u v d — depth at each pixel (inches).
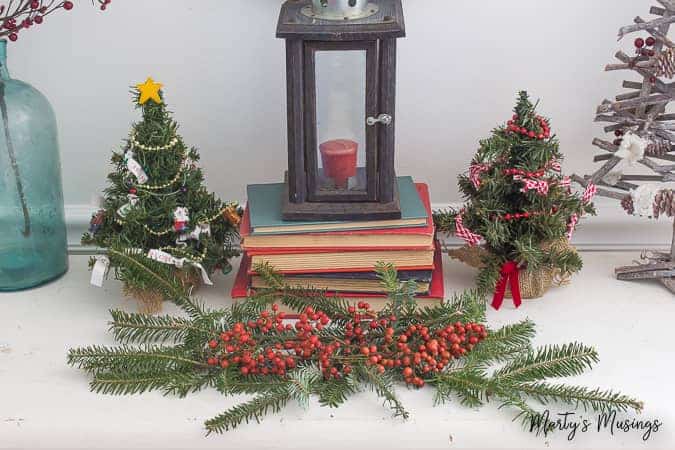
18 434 41.9
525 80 58.4
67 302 52.9
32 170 52.5
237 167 60.8
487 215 50.8
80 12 56.7
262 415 42.1
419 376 44.4
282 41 57.4
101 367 45.3
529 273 51.6
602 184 54.1
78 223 61.4
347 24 45.2
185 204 51.1
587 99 58.7
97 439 42.0
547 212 50.5
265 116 59.5
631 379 44.7
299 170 48.8
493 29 57.2
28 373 45.5
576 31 57.1
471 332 45.7
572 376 44.8
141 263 48.9
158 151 49.3
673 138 51.6
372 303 50.8
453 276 55.7
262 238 49.4
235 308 48.1
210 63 58.1
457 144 60.1
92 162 60.6
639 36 57.0
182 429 41.9
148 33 57.4
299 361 45.2
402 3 56.6
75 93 58.8
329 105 47.1
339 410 42.6
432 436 41.8
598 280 55.3
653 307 51.9
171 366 45.2
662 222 60.7
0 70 51.3
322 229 49.1
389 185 49.0
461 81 58.5
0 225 52.8
